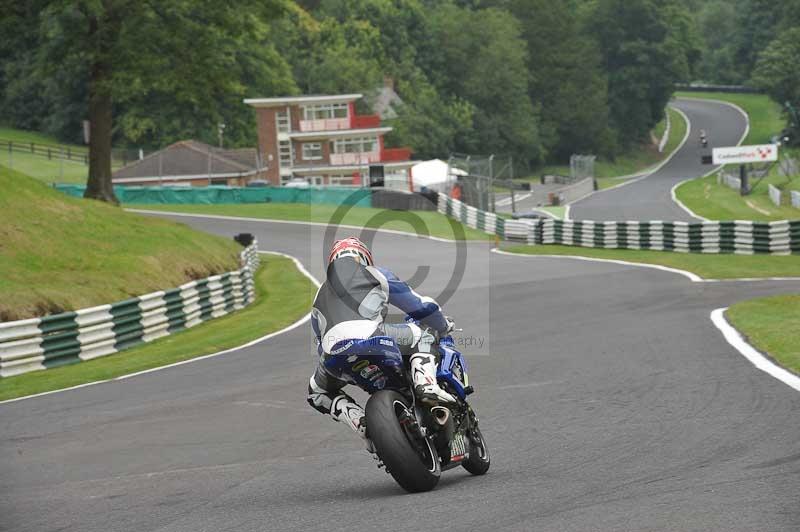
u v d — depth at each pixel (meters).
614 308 37.97
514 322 35.94
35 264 47.88
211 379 27.89
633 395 20.27
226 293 51.78
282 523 11.95
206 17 93.38
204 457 17.05
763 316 31.48
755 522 10.58
